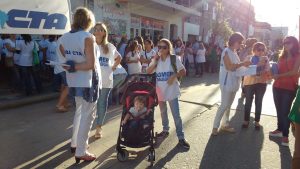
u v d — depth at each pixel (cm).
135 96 507
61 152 535
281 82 601
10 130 646
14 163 488
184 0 2633
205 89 1252
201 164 507
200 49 1734
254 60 680
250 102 693
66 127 675
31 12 420
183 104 941
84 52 442
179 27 2661
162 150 557
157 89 583
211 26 3300
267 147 595
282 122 606
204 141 613
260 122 768
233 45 611
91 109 477
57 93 996
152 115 507
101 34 570
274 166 512
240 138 639
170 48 571
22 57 936
